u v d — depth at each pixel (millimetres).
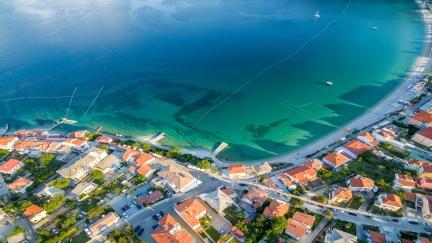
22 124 184000
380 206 110188
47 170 140875
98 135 163625
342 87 189500
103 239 106375
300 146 148125
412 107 162125
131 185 128250
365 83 190875
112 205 119562
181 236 100125
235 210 112312
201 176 131625
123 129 171000
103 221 110250
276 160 140875
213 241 101938
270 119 169125
